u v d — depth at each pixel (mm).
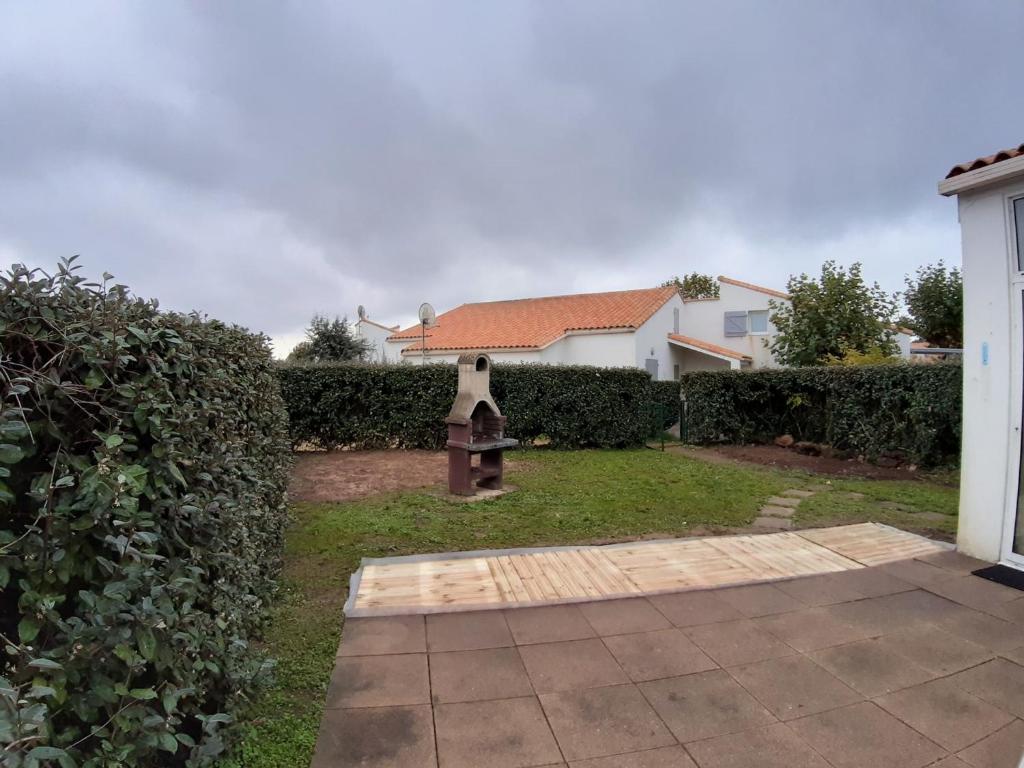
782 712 2785
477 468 8742
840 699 2900
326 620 3715
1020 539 4777
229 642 2492
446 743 2516
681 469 9547
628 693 2924
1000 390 4836
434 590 4188
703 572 4629
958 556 5066
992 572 4641
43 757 1265
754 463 10344
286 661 3188
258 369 4449
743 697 2904
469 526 5918
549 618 3766
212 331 3137
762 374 12102
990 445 4914
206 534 2391
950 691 2984
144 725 1674
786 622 3752
